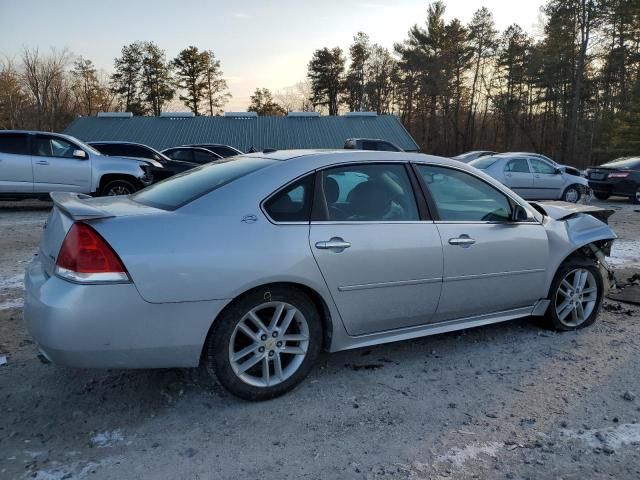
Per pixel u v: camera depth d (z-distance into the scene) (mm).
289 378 3238
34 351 3859
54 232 2975
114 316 2699
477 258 3789
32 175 10883
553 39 47906
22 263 6508
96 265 2672
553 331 4461
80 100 67250
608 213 4875
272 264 3004
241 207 3047
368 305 3406
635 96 39750
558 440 2844
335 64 69562
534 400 3277
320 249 3164
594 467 2621
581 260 4453
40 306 2701
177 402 3174
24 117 62344
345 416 3062
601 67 48125
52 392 3264
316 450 2730
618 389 3432
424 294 3604
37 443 2732
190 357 2912
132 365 2812
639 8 41188
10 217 10680
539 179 14789
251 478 2502
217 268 2871
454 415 3092
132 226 2797
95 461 2598
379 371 3664
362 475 2537
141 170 11758
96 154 11570
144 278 2730
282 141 34312
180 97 69000
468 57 55875
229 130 35594
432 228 3615
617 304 5270
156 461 2611
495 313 4062
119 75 67625
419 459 2666
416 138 64312
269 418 3025
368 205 3457
